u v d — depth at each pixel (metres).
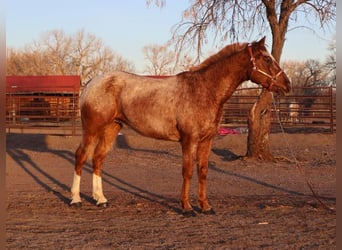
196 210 8.35
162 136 8.24
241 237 6.58
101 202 8.73
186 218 7.76
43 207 8.65
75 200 8.71
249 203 9.05
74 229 7.04
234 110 24.44
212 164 15.12
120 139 20.52
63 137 21.55
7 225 7.23
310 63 51.78
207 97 7.89
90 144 8.76
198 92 7.91
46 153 17.53
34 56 65.19
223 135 20.94
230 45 8.12
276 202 9.15
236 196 9.98
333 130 22.44
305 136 20.47
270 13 15.59
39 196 9.80
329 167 14.52
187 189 8.02
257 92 30.75
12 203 8.98
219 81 7.92
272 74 7.93
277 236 6.63
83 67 64.56
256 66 7.91
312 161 15.92
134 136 21.06
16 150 18.28
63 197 9.70
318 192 10.53
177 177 12.77
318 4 15.41
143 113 8.24
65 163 15.34
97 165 8.89
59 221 7.56
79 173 8.83
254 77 8.00
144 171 13.83
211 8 15.65
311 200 9.40
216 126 8.08
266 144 16.03
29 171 13.59
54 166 14.66
